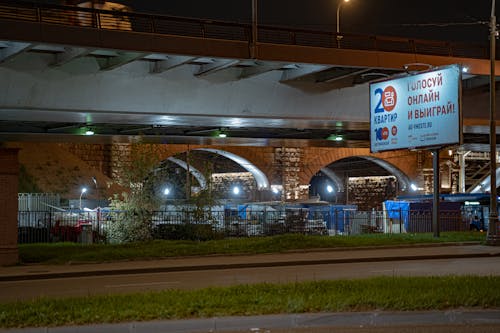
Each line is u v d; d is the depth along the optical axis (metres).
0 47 27.83
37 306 13.05
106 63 30.48
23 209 44.31
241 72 33.69
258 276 21.36
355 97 37.72
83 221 38.25
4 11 26.02
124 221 35.19
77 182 60.09
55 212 39.72
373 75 37.44
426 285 15.30
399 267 23.95
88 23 30.00
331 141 48.97
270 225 42.81
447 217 46.94
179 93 32.66
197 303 12.93
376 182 110.75
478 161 105.94
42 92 29.84
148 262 26.14
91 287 19.09
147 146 36.78
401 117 36.00
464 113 40.59
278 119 35.88
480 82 39.69
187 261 26.38
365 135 48.81
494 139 32.78
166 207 37.41
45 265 25.27
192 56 29.31
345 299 13.09
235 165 98.56
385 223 47.91
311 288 15.09
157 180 36.59
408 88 35.69
